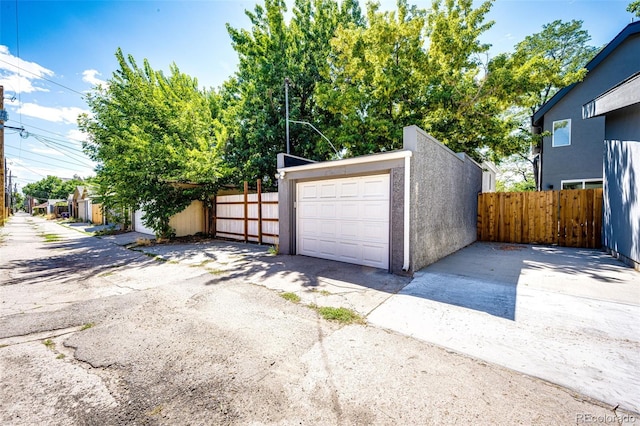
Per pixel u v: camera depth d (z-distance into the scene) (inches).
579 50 644.7
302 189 272.7
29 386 80.1
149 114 386.3
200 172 373.4
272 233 350.9
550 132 439.5
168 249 329.7
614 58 415.5
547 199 337.1
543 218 339.9
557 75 342.0
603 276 186.9
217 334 112.6
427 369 86.5
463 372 84.6
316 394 75.6
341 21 499.5
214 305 145.1
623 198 223.9
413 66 384.5
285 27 440.5
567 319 120.0
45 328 119.5
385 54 381.1
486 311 130.2
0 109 440.5
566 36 647.1
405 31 369.7
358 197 227.3
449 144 400.8
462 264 225.8
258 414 68.6
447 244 264.7
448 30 361.4
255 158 430.6
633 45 402.3
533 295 150.5
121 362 92.9
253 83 453.4
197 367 89.5
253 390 77.7
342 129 411.5
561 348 97.0
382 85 372.5
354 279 186.7
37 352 99.7
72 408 71.1
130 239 433.7
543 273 196.4
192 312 136.3
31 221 957.8
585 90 437.1
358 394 75.2
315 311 135.0
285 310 137.0
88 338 110.3
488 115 389.4
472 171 362.3
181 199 412.2
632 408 68.6
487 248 312.0
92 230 602.5
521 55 355.9
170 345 104.0
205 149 381.7
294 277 195.2
